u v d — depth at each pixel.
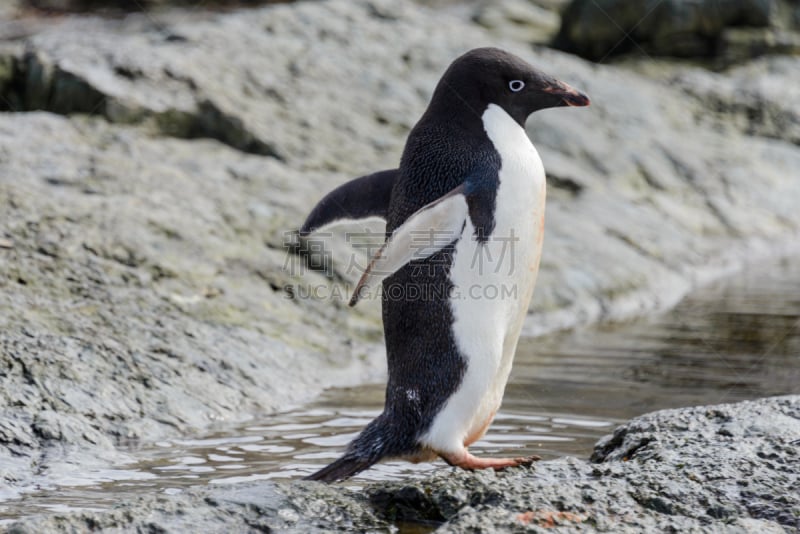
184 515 9.12
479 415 11.03
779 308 20.36
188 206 18.56
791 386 15.28
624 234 23.20
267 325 16.30
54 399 12.62
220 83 23.69
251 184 20.19
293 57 26.16
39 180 18.05
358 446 10.87
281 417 13.72
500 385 11.40
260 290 17.14
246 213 19.05
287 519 9.27
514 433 12.98
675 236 24.08
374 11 30.17
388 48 28.05
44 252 15.74
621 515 8.98
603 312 20.25
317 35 27.95
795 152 29.81
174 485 10.90
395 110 25.28
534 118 27.14
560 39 35.69
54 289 14.98
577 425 13.38
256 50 25.91
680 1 34.50
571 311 20.00
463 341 10.81
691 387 15.23
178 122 22.17
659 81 32.75
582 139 26.86
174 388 13.66
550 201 23.97
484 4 39.75
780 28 34.97
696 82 32.56
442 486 9.72
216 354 14.81
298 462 11.77
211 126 22.31
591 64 32.19
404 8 30.80
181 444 12.43
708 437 10.65
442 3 41.16
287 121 23.45
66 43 23.92
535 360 16.86
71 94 22.00
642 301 21.02
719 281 22.84
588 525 8.79
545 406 14.26
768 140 30.80
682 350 17.47
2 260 15.15
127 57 23.09
